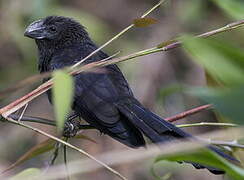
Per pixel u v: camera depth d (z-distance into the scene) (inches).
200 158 162.6
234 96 149.0
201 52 169.3
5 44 557.0
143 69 535.8
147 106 521.0
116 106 298.4
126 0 601.9
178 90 181.6
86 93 309.6
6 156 517.7
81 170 186.4
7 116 235.1
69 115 333.1
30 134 527.5
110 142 503.2
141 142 273.3
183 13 566.3
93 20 534.9
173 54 555.2
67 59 355.9
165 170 469.7
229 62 168.4
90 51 363.3
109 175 475.2
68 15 527.2
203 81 545.3
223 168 163.0
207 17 570.9
